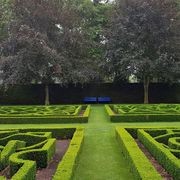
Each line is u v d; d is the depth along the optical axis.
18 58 30.28
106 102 34.03
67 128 13.93
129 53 31.77
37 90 34.62
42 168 9.09
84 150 11.44
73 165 7.96
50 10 32.16
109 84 34.50
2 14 34.88
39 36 30.36
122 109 21.95
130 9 32.12
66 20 32.72
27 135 11.55
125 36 31.91
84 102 34.09
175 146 9.91
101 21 36.31
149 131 12.78
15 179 6.37
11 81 30.48
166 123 17.80
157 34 31.36
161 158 8.94
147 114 18.50
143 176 6.61
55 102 34.50
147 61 30.53
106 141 12.99
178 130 12.61
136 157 8.27
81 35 32.44
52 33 32.75
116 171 8.78
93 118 20.62
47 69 30.73
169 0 31.59
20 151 9.36
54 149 10.77
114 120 18.47
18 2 31.77
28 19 32.03
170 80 32.16
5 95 34.69
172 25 31.77
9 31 32.28
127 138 11.02
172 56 31.91
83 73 31.66
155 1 31.38
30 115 19.05
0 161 8.68
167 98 34.41
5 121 18.45
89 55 34.44
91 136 14.12
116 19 32.53
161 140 11.61
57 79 33.19
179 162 7.64
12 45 30.84
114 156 10.49
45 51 29.86
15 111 21.86
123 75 31.66
